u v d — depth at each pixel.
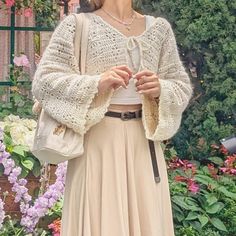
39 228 4.31
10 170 4.20
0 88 5.59
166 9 5.36
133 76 2.69
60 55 2.72
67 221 2.75
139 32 2.82
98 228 2.71
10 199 4.39
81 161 2.74
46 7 5.73
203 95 5.46
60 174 4.09
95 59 2.72
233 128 5.36
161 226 2.80
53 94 2.67
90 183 2.72
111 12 2.81
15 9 5.70
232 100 5.32
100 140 2.73
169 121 2.78
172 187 4.50
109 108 2.75
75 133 2.68
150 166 2.80
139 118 2.80
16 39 5.79
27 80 5.65
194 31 5.26
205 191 4.60
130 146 2.76
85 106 2.63
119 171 2.71
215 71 5.33
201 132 5.41
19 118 5.02
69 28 2.73
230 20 5.24
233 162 4.98
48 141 2.63
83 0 2.89
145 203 2.76
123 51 2.74
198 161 5.45
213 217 4.46
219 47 5.31
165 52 2.89
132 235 2.73
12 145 4.40
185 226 4.34
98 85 2.61
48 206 4.10
